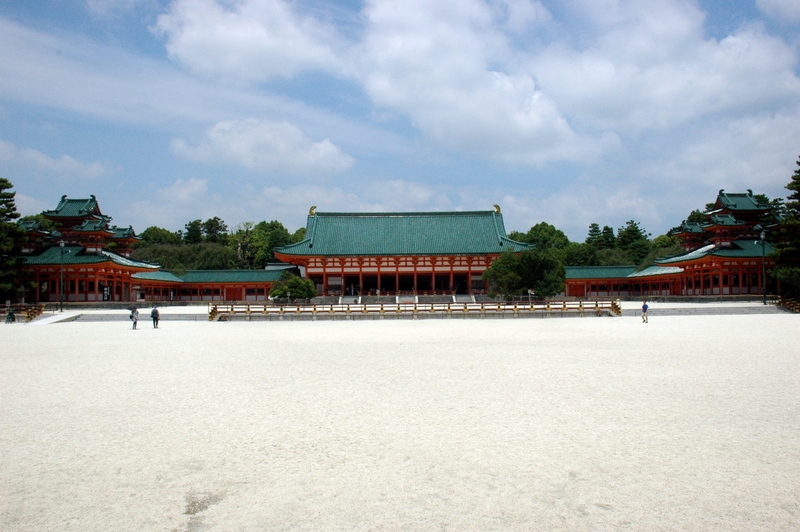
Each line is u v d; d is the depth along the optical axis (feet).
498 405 43.45
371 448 33.12
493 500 25.66
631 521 23.40
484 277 234.17
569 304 195.21
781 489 26.45
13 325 146.00
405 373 58.80
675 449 32.22
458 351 78.18
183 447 33.58
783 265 189.16
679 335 99.09
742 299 206.08
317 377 56.80
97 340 99.76
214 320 165.37
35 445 34.06
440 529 22.81
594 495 26.08
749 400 44.04
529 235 495.41
